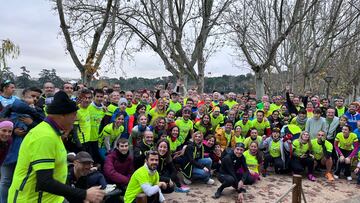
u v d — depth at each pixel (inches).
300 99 437.7
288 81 806.5
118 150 229.5
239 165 273.9
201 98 445.4
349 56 919.0
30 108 167.9
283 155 324.8
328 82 772.6
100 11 509.4
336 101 391.9
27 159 96.7
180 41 474.9
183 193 264.4
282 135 337.1
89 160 167.9
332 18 601.3
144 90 379.2
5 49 448.5
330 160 322.0
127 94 332.8
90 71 373.4
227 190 277.9
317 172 346.3
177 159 285.7
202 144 291.9
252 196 265.6
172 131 292.2
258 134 351.9
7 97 225.8
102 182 207.9
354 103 363.3
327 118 348.2
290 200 259.1
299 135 335.3
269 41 607.2
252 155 306.0
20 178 97.8
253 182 296.4
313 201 263.4
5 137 153.9
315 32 644.1
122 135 277.4
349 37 662.5
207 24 474.0
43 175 93.1
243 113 354.3
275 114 370.6
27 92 202.4
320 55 701.3
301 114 359.6
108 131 259.8
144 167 206.5
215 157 310.7
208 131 324.5
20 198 97.7
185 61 482.3
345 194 281.9
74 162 170.7
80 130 236.5
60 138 102.3
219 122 353.1
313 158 317.4
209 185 289.0
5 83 225.0
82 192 96.7
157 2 526.9
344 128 324.8
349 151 327.6
